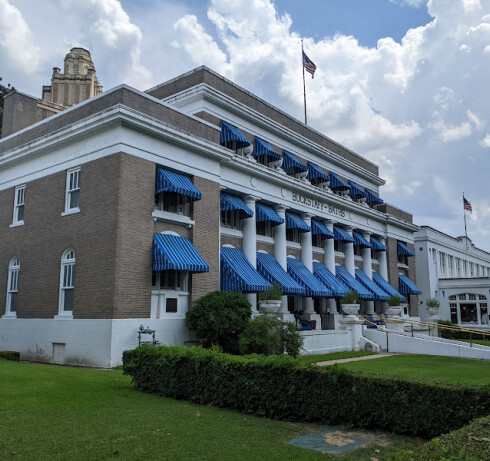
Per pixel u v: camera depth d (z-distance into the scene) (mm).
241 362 10078
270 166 29719
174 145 20859
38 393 10508
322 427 8898
